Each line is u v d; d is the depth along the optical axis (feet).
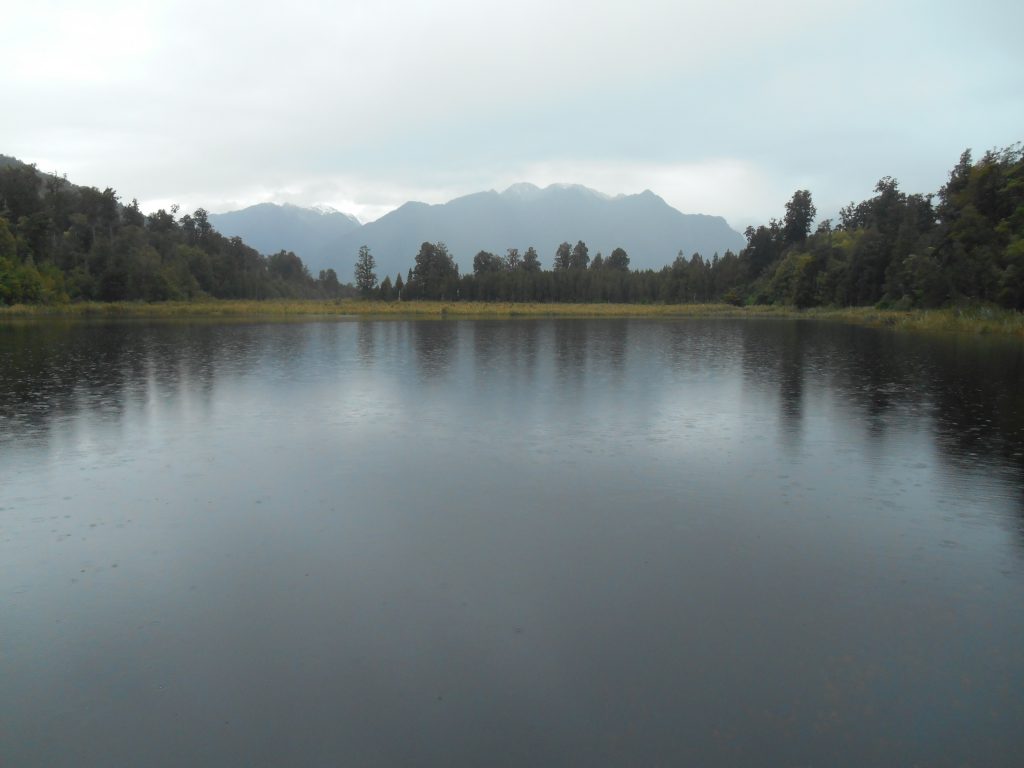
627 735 14.56
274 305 320.70
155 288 305.53
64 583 21.80
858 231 323.57
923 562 23.38
